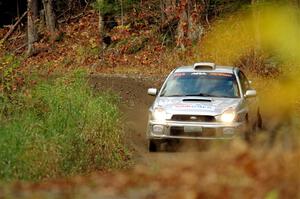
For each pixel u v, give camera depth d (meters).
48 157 28.08
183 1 101.56
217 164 30.14
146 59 100.12
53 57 109.12
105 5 114.38
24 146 27.69
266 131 43.50
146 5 117.50
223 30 96.69
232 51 93.25
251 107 39.78
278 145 36.62
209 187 25.17
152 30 110.19
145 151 36.41
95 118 33.81
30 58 107.94
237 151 33.34
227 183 25.58
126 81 79.81
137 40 109.12
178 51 99.25
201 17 103.31
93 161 31.28
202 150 35.88
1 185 25.52
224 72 40.41
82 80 45.62
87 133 32.56
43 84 41.47
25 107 35.66
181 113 35.97
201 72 40.44
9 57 40.19
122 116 43.22
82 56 104.81
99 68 99.50
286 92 68.69
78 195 24.48
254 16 93.56
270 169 28.14
